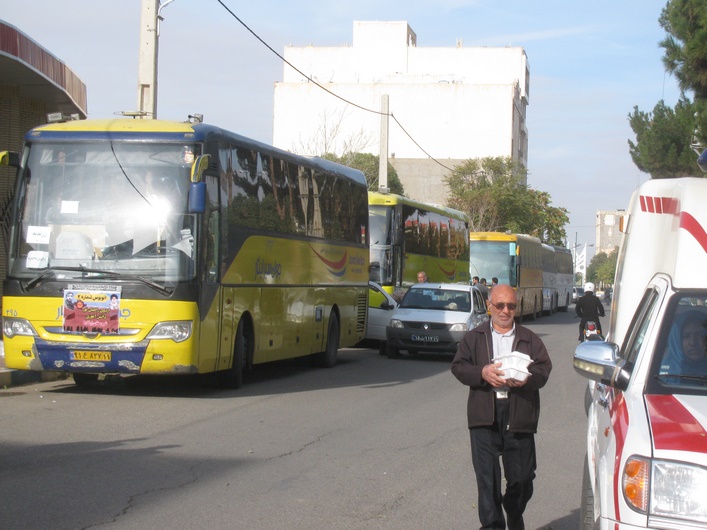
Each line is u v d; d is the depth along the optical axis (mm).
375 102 85500
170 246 13562
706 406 4980
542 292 53812
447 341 22406
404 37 88188
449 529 7223
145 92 18922
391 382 17547
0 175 23469
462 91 85062
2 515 7137
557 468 9961
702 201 6043
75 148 13922
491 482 6195
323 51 88188
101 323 13430
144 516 7266
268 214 16672
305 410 13438
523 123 96375
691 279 5824
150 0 18953
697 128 27406
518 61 87750
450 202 72062
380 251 28266
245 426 11812
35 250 13711
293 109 86438
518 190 72438
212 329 14133
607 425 5363
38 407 12797
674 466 4379
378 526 7254
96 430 11141
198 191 13445
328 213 20250
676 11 23812
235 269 15078
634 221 7863
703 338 5539
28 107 25594
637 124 33500
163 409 13031
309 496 8164
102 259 13562
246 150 15766
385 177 35438
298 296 18312
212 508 7605
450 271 36375
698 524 4270
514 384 6086
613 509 4547
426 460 9945
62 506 7484
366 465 9602
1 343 19031
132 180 13742
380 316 24031
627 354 6102
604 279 129000
